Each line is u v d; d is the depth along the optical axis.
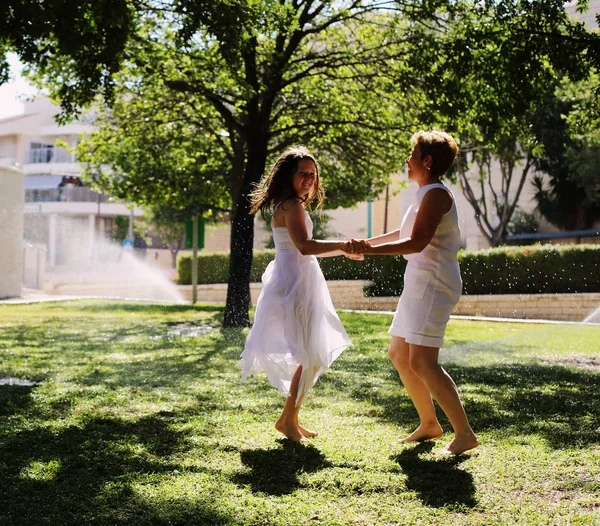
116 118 15.18
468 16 9.51
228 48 7.36
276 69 11.48
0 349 8.40
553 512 2.73
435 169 3.67
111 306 17.23
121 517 2.65
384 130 12.96
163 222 39.91
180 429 4.11
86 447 3.67
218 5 7.14
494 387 5.70
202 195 16.59
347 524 2.61
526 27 8.60
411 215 3.73
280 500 2.87
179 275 23.89
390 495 2.94
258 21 8.00
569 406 4.85
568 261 17.38
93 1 6.55
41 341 9.38
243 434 3.99
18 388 5.49
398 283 19.44
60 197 51.69
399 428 4.16
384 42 12.04
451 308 3.58
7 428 4.11
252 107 11.71
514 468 3.30
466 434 3.53
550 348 8.96
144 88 12.68
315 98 13.21
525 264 17.77
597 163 23.97
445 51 9.32
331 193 17.27
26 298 21.55
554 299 16.78
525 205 30.36
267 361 3.79
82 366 6.91
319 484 3.08
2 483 3.06
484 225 31.81
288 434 3.87
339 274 20.27
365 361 7.36
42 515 2.68
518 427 4.17
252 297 21.25
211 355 7.79
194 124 14.39
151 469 3.29
